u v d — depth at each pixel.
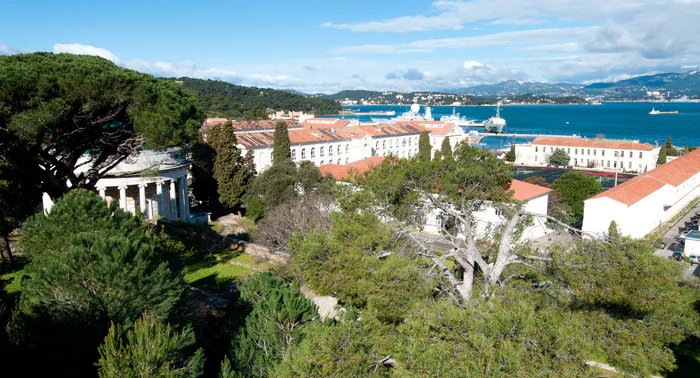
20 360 16.25
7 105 29.14
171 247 34.12
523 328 13.40
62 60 33.75
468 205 24.08
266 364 18.31
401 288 17.17
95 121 34.34
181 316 19.00
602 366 20.23
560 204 65.25
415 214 24.11
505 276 21.97
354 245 20.02
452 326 14.10
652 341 15.98
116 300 16.61
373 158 79.38
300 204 47.66
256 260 41.62
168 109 34.91
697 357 26.77
